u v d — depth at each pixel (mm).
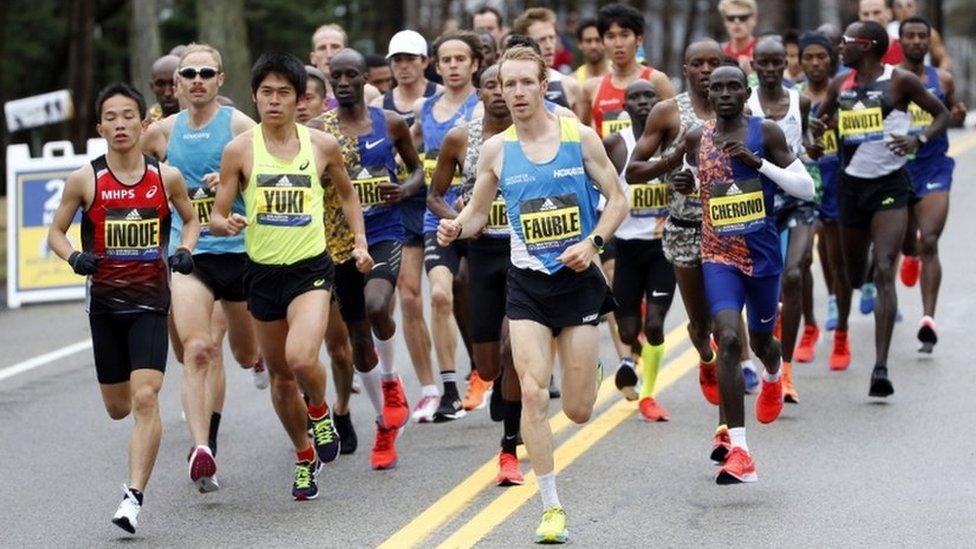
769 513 28109
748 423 35000
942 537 26391
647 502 29078
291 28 103438
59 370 45125
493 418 34250
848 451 32281
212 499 30719
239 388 41406
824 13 132750
